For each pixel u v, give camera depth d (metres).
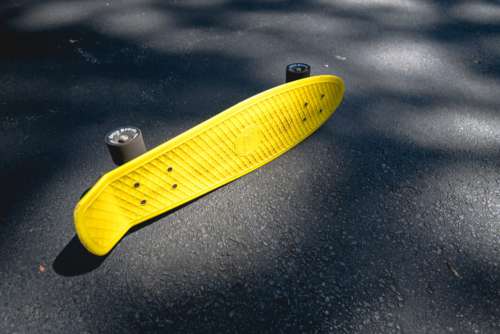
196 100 0.94
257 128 0.70
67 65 1.07
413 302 0.56
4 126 0.86
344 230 0.65
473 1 1.58
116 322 0.54
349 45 1.18
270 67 1.06
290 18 1.38
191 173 0.66
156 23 1.34
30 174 0.75
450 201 0.69
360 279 0.58
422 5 1.52
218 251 0.62
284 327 0.54
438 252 0.62
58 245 0.63
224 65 1.07
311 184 0.72
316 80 0.74
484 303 0.56
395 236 0.64
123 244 0.63
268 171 0.75
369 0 1.57
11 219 0.66
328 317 0.55
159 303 0.56
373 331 0.53
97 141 0.82
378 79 1.01
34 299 0.57
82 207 0.54
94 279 0.59
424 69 1.05
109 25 1.32
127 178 0.59
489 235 0.64
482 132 0.83
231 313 0.55
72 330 0.54
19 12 1.42
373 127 0.85
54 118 0.88
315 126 0.81
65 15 1.40
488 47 1.17
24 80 1.01
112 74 1.03
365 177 0.73
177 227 0.65
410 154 0.78
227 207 0.68
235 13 1.43
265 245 0.63
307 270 0.60
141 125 0.86
